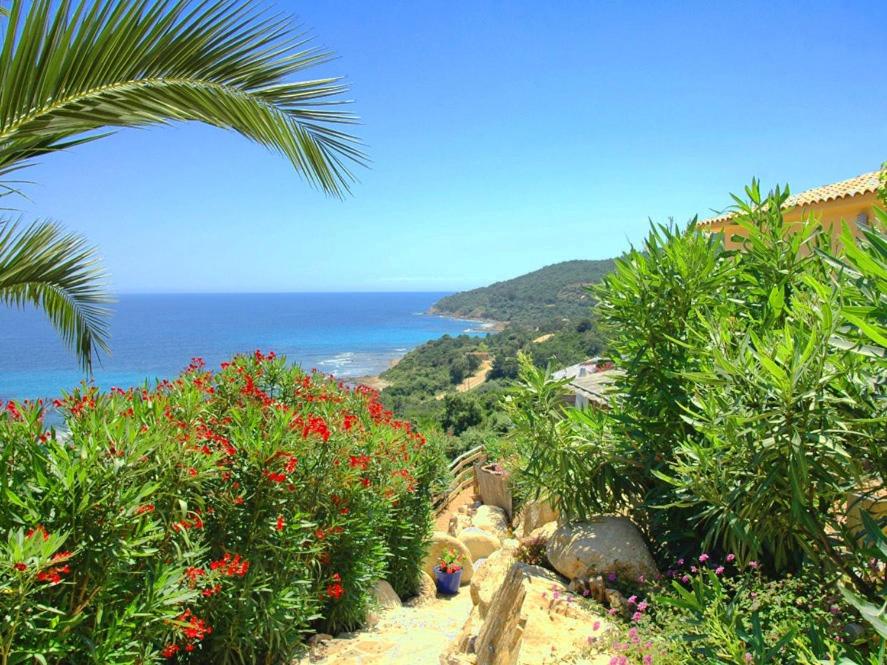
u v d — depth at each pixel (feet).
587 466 13.08
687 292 12.19
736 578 10.14
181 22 9.40
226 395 17.47
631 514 13.19
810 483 8.11
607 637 9.03
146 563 11.37
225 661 13.34
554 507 13.60
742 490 8.34
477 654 12.17
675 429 12.30
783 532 8.73
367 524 18.15
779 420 7.74
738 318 12.08
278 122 11.06
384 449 20.20
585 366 48.49
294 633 15.12
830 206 32.86
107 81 9.37
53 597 9.55
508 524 32.01
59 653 8.87
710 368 9.43
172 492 11.97
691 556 11.48
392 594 22.29
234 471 14.11
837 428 7.43
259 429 14.80
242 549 14.02
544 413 13.78
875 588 8.05
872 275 6.46
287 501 15.05
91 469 9.94
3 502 9.37
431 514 25.49
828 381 7.25
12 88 8.74
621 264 13.08
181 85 9.98
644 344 12.89
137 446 10.48
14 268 15.99
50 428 11.09
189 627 10.93
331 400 20.48
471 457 42.29
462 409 84.33
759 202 13.15
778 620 8.31
